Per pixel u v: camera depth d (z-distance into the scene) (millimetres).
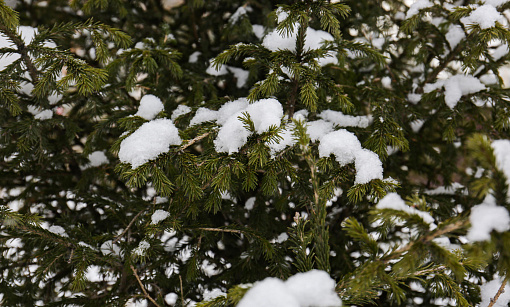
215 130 1879
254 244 2600
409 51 3006
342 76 2732
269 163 1781
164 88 3016
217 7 3424
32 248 2842
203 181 1811
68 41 3068
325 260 1298
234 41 3262
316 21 2916
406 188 2742
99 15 3307
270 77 1837
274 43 2035
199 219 2543
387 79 3162
